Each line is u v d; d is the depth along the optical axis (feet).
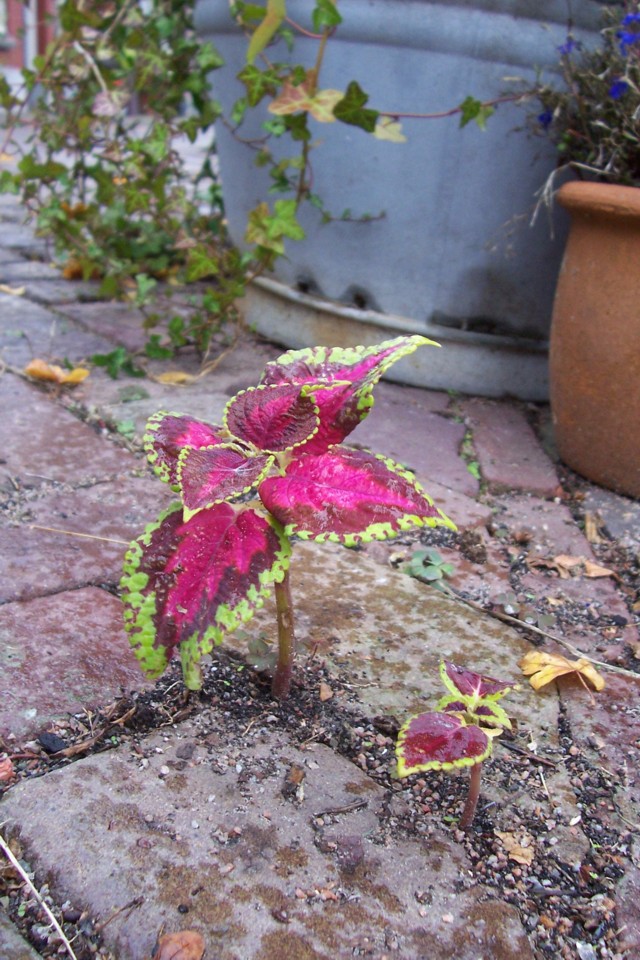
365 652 1.88
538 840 1.48
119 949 1.23
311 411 1.40
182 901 1.29
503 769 1.62
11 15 10.47
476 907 1.34
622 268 2.49
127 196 3.51
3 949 1.20
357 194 3.14
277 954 1.23
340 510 1.38
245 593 1.35
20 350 3.32
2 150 3.78
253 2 3.28
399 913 1.32
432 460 2.82
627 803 1.58
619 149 2.62
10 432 2.68
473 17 2.83
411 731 1.33
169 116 3.71
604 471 2.74
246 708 1.70
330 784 1.53
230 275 3.67
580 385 2.68
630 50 2.58
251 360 3.49
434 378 3.38
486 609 2.12
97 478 2.49
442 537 2.42
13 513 2.26
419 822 1.48
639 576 2.34
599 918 1.36
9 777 1.48
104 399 2.99
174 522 1.42
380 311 3.34
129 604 1.35
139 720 1.64
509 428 3.15
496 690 1.44
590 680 1.88
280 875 1.35
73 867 1.32
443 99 2.96
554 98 2.80
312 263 3.38
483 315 3.28
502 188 3.06
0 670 1.70
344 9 2.93
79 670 1.73
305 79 2.86
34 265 4.48
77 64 3.72
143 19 3.67
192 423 1.54
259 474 1.32
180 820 1.42
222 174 3.77
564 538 2.50
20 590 1.95
